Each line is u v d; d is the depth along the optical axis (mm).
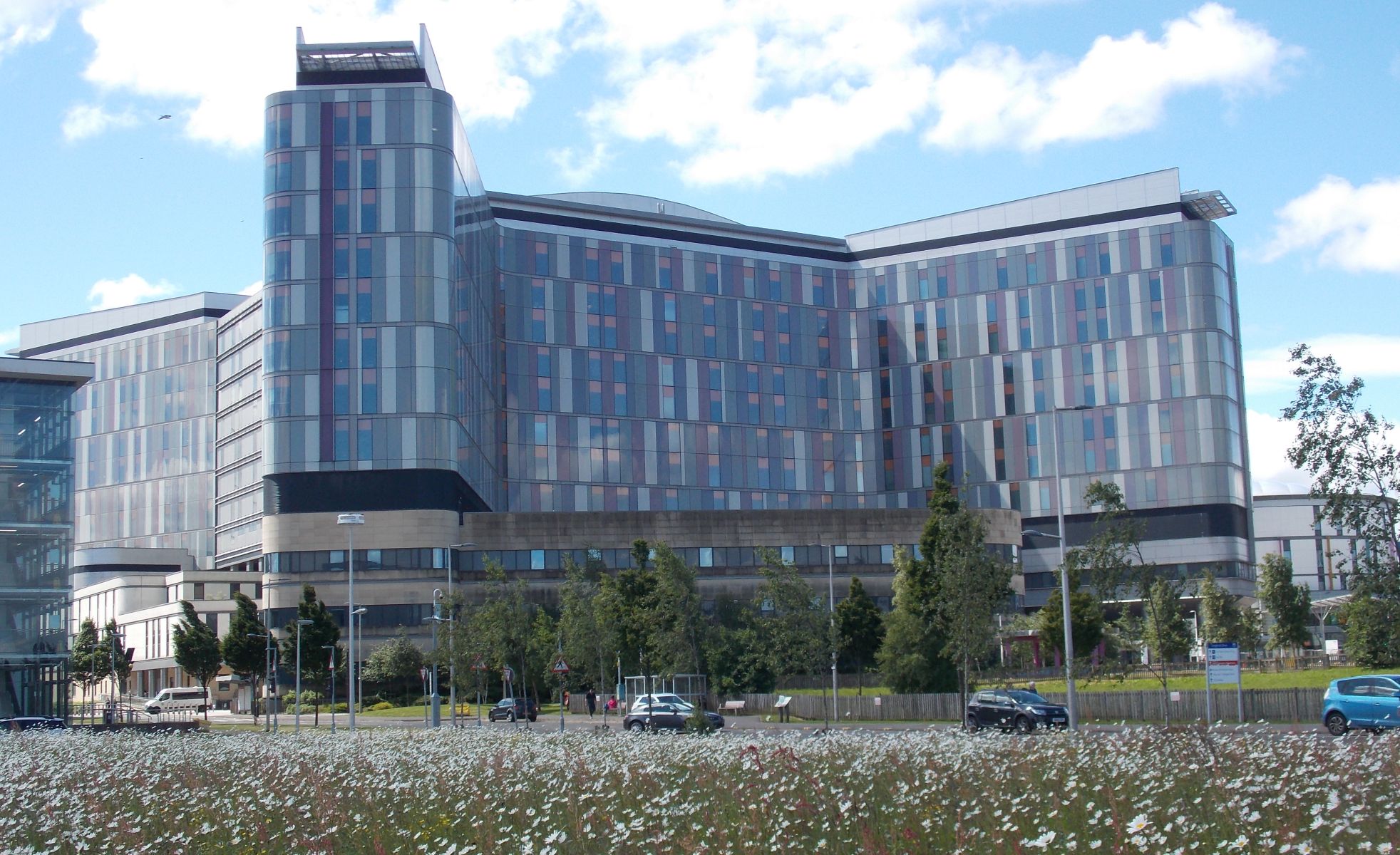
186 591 121375
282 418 97500
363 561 96625
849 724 58594
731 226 139000
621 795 21078
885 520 108125
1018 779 20047
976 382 135000
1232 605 90312
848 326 142125
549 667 79500
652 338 132875
